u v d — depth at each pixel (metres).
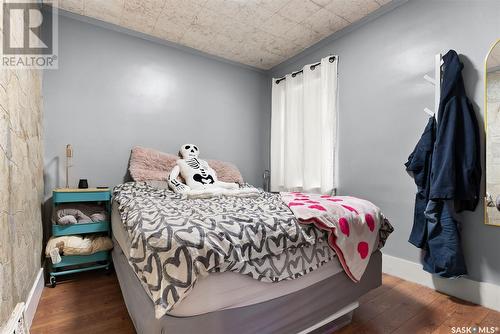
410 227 2.13
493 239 1.71
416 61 2.12
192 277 0.94
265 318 1.15
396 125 2.25
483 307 1.70
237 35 2.84
